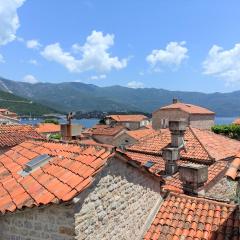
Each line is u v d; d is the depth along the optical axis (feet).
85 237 24.21
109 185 27.17
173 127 62.08
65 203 22.70
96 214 25.45
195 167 39.55
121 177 28.96
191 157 59.06
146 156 64.34
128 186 30.07
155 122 225.56
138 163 30.30
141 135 191.21
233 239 28.76
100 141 198.80
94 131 212.02
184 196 35.99
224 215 31.99
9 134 66.95
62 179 25.71
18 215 26.04
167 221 33.09
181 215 33.42
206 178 40.55
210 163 56.75
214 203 33.83
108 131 202.08
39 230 24.95
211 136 69.51
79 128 67.92
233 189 52.16
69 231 23.43
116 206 28.12
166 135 71.10
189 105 234.17
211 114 225.35
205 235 29.94
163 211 34.65
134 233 30.86
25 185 27.40
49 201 23.04
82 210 23.94
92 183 24.95
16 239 26.27
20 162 33.60
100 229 25.91
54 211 24.11
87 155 28.43
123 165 29.19
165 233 31.73
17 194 26.32
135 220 31.07
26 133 70.49
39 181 27.04
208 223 31.30
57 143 35.19
